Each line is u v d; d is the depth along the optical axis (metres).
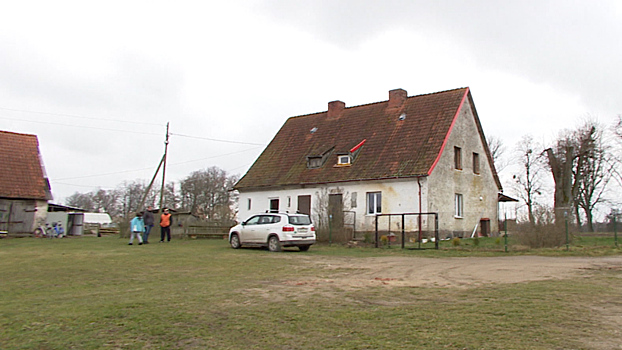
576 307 7.84
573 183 44.75
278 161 34.25
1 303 8.96
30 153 37.34
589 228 41.94
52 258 17.38
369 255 18.75
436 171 26.80
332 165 30.55
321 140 33.66
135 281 11.85
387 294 9.55
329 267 14.62
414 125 29.66
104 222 66.38
